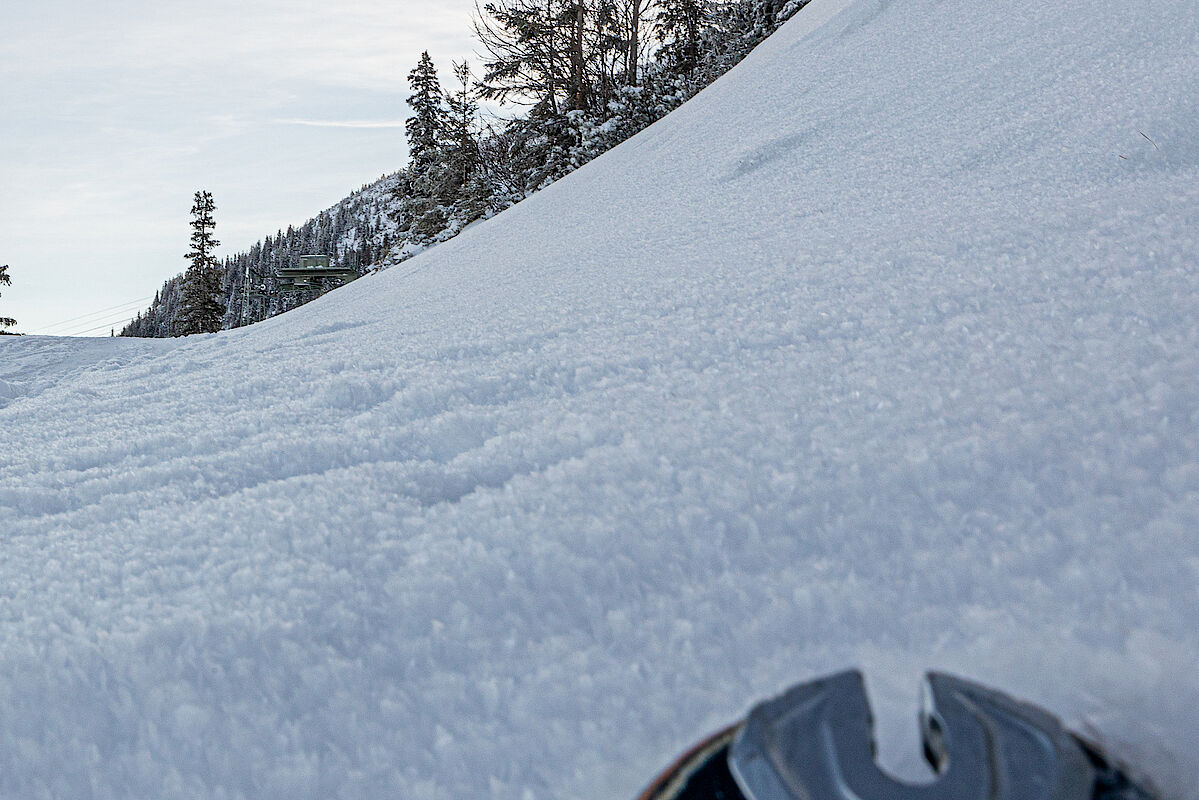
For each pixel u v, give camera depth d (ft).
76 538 4.09
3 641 2.96
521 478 3.84
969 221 7.65
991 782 1.26
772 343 5.40
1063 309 4.51
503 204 94.84
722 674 2.13
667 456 3.68
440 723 2.19
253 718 2.34
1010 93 13.39
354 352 9.35
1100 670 1.78
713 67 79.20
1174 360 3.46
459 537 3.25
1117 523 2.40
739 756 1.38
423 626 2.66
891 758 1.57
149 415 7.68
